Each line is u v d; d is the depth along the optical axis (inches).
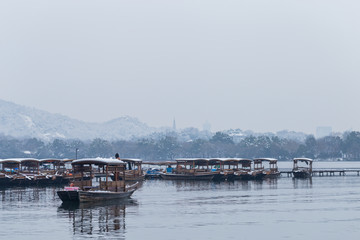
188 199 3983.8
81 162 3705.7
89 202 3590.1
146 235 2456.9
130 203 3673.7
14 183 5359.3
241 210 3302.2
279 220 2898.6
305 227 2679.6
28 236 2433.6
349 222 2834.6
